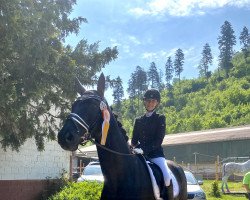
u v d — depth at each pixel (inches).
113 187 223.0
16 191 527.2
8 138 406.6
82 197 455.2
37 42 316.8
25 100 326.0
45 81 334.0
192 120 4035.4
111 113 227.1
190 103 5123.0
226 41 6058.1
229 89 5036.9
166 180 249.1
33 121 396.8
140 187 228.1
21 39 313.6
